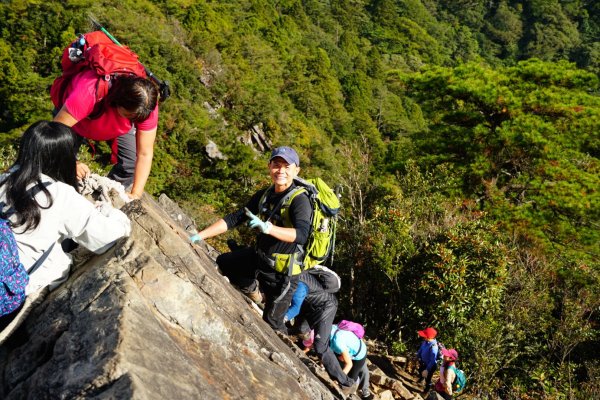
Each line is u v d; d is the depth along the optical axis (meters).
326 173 21.69
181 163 40.38
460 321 7.37
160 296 1.96
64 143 1.85
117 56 2.32
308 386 2.74
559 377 7.87
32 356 1.68
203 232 3.45
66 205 1.86
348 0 117.88
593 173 18.58
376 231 8.11
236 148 40.28
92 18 2.56
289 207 3.30
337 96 74.75
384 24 116.88
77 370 1.46
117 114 2.38
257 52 69.56
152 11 60.62
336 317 8.38
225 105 54.88
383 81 91.56
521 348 8.33
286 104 63.41
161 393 1.43
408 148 21.73
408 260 7.93
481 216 10.87
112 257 1.95
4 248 1.71
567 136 18.28
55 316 1.77
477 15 135.75
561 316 8.83
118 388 1.35
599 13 135.00
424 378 6.80
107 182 2.73
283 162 3.24
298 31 93.31
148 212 2.43
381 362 7.14
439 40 124.75
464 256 7.58
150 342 1.60
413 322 7.74
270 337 3.06
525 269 9.33
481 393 7.20
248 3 86.31
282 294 3.51
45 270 1.89
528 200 18.44
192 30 63.59
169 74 50.44
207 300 2.33
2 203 1.79
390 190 9.98
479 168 18.25
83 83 2.28
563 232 16.97
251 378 2.13
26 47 45.53
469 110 20.20
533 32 128.00
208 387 1.67
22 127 36.00
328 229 3.45
